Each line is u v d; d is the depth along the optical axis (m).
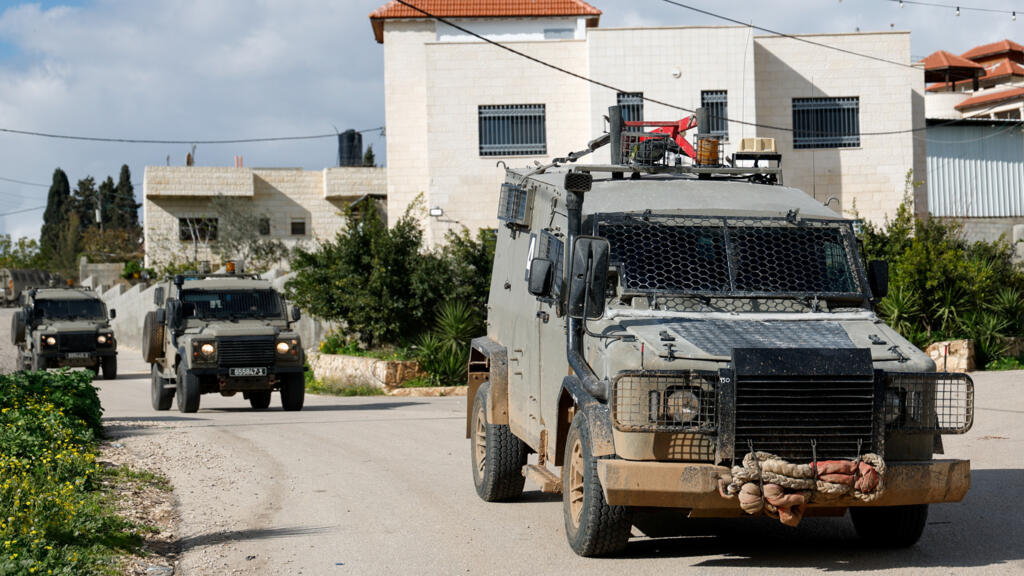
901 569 12.62
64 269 139.25
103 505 17.11
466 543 14.70
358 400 42.00
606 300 13.91
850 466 11.82
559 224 15.24
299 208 109.75
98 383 55.06
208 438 27.34
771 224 14.72
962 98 91.88
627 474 11.87
